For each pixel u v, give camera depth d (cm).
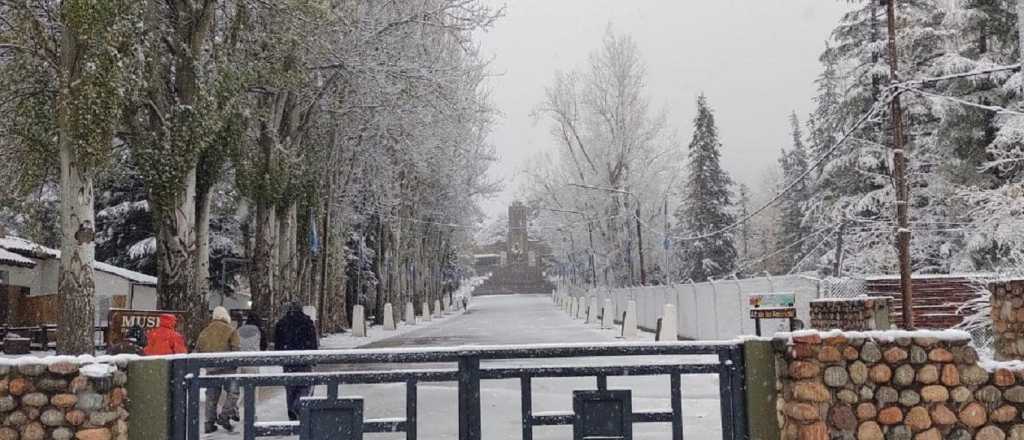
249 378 618
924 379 592
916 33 3089
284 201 2798
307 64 2444
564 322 4300
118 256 3781
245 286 5075
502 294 13512
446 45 3516
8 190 2050
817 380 590
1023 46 1196
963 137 2858
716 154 6888
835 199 3600
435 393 1389
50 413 580
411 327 4538
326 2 2172
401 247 5319
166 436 611
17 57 1830
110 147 1614
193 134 1898
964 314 1828
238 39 2189
